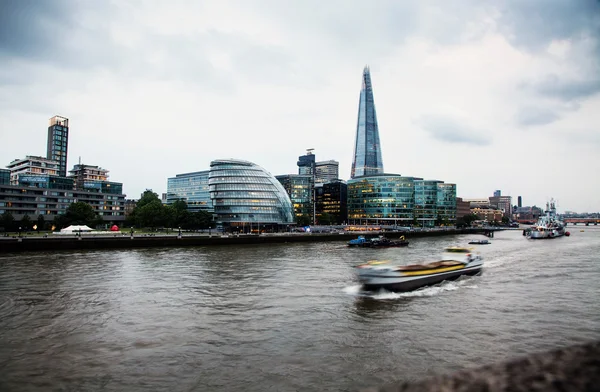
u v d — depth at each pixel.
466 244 148.50
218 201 198.88
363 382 25.48
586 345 6.96
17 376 26.02
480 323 38.00
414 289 54.03
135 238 112.62
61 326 36.31
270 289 52.50
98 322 37.53
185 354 29.84
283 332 35.00
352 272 67.06
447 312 42.09
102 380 25.53
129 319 38.47
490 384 6.08
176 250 107.69
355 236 170.75
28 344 31.77
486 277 65.00
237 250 110.44
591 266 79.06
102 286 53.62
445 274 59.94
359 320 38.81
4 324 36.78
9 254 91.06
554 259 92.56
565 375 6.06
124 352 30.17
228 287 53.62
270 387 24.72
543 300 47.72
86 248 104.56
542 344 32.28
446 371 27.06
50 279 58.53
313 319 39.00
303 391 24.27
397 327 36.66
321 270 69.56
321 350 30.80
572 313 41.66
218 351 30.48
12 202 170.50
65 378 25.78
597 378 5.93
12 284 54.66
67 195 192.00
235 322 37.78
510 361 6.74
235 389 24.45
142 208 174.38
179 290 51.44
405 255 100.69
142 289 51.94
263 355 29.73
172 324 37.00
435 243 156.38
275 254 99.69
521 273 69.31
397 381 25.59
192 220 187.00
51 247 100.25
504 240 181.75
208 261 82.25
